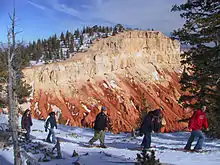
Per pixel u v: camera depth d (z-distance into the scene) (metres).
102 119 11.98
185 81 16.20
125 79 76.62
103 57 76.62
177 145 13.53
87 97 65.75
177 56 89.50
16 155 6.07
